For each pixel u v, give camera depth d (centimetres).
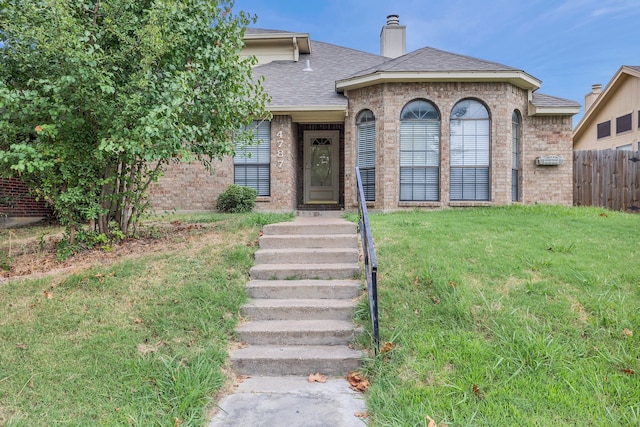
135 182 639
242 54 1405
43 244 649
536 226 681
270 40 1389
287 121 1059
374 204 1016
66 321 381
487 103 997
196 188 1057
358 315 419
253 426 281
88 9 550
